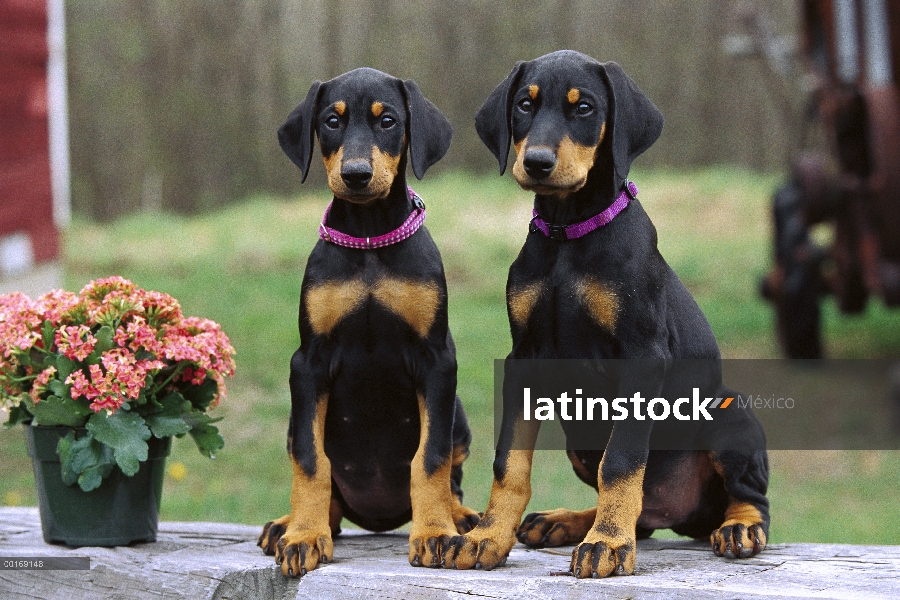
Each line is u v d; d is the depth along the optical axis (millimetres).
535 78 3336
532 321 3492
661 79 31781
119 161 30734
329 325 3662
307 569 3383
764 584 3061
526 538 3818
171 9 31359
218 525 4473
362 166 3404
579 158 3258
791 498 8289
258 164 31297
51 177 11422
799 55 11867
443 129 3713
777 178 25062
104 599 3586
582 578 3125
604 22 31938
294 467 3602
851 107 10297
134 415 3836
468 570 3303
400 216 3697
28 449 4027
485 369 11719
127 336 3844
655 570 3293
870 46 9891
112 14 31000
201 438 4008
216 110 31281
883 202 9570
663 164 31641
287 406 10367
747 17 12555
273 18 31859
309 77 32031
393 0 31922
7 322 3918
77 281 15961
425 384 3625
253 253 18062
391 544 4027
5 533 4309
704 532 3932
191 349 3875
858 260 10570
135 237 20922
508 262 17234
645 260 3434
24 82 11062
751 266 17219
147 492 4004
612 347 3398
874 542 6688
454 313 14469
